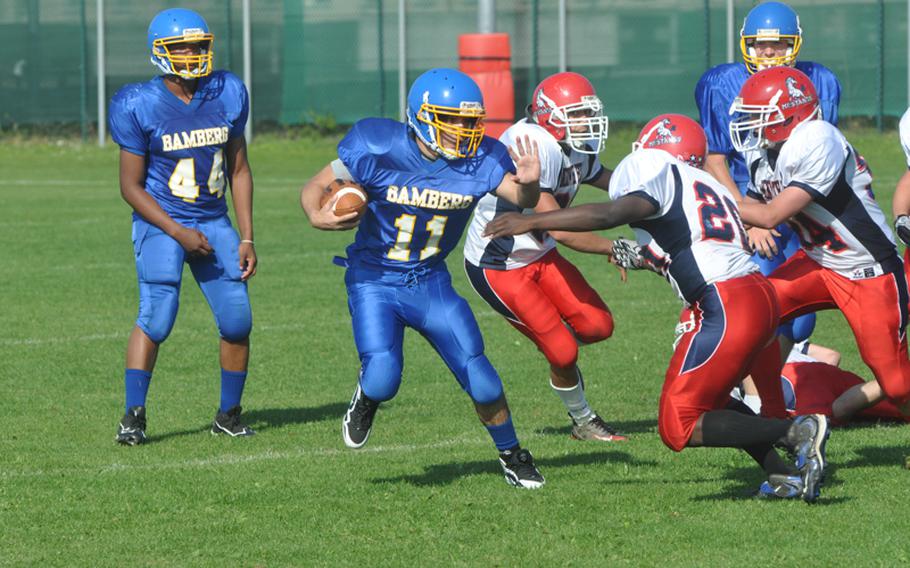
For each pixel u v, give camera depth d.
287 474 16.41
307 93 68.88
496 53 56.53
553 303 18.80
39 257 35.97
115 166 62.53
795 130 16.06
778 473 14.87
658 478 16.20
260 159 64.38
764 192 17.17
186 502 15.12
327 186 15.17
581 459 17.30
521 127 18.25
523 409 20.53
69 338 25.66
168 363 23.64
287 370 23.20
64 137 70.38
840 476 16.03
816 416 14.12
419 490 15.59
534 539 13.66
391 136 15.00
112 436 18.61
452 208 15.10
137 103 18.33
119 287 31.38
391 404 20.69
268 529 14.11
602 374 22.80
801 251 17.77
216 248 18.75
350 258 15.84
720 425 14.41
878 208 16.86
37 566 12.98
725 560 12.91
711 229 14.51
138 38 69.12
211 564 13.00
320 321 27.45
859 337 16.98
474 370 15.39
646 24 64.06
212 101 18.70
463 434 18.73
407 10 67.19
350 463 16.98
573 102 18.00
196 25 18.22
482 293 18.73
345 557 13.16
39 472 16.48
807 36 62.53
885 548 13.18
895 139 60.69
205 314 28.56
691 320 14.72
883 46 61.34
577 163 18.73
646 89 64.56
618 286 31.67
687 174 14.69
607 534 13.80
